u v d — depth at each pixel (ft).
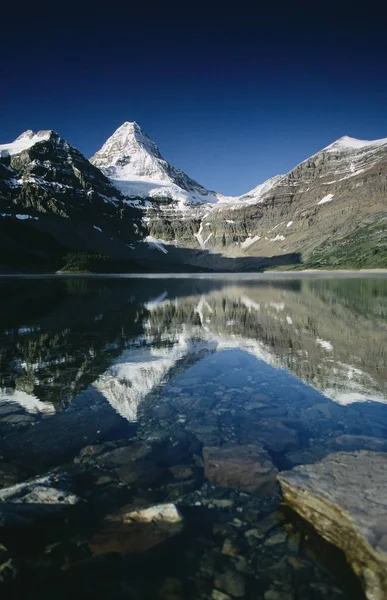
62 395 37.45
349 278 385.29
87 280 368.27
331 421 31.22
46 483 21.86
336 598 15.46
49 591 15.26
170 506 20.06
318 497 19.52
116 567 16.67
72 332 72.28
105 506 20.57
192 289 217.36
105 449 26.76
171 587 15.80
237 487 22.49
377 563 15.78
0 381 41.65
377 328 75.36
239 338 65.77
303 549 17.88
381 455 23.91
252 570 16.76
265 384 40.88
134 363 49.34
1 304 126.93
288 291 193.88
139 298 153.38
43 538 17.92
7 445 27.27
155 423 31.14
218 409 34.01
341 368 46.52
